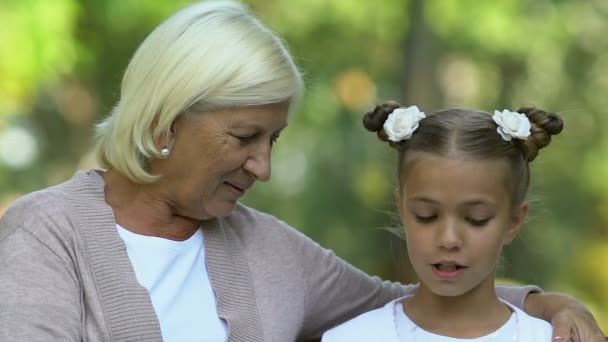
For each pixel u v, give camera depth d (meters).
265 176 5.79
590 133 21.03
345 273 6.52
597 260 20.19
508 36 19.73
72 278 5.57
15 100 16.91
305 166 19.44
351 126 19.41
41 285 5.45
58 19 15.70
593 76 21.05
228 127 5.66
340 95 19.75
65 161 20.30
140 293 5.63
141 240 5.88
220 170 5.73
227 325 5.90
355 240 18.58
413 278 13.16
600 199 20.64
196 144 5.69
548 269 19.17
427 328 5.86
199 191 5.77
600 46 20.92
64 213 5.70
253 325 5.97
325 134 19.44
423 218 5.73
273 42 5.80
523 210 5.92
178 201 5.85
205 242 6.05
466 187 5.58
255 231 6.33
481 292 5.80
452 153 5.63
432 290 5.73
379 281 6.67
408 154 5.79
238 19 5.80
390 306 6.04
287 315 6.15
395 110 6.00
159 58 5.71
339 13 19.48
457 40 19.64
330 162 19.09
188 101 5.62
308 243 6.51
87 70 17.73
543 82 20.95
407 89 19.27
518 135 5.67
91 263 5.62
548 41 20.30
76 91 19.08
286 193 19.38
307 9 19.48
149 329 5.57
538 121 5.84
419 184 5.68
